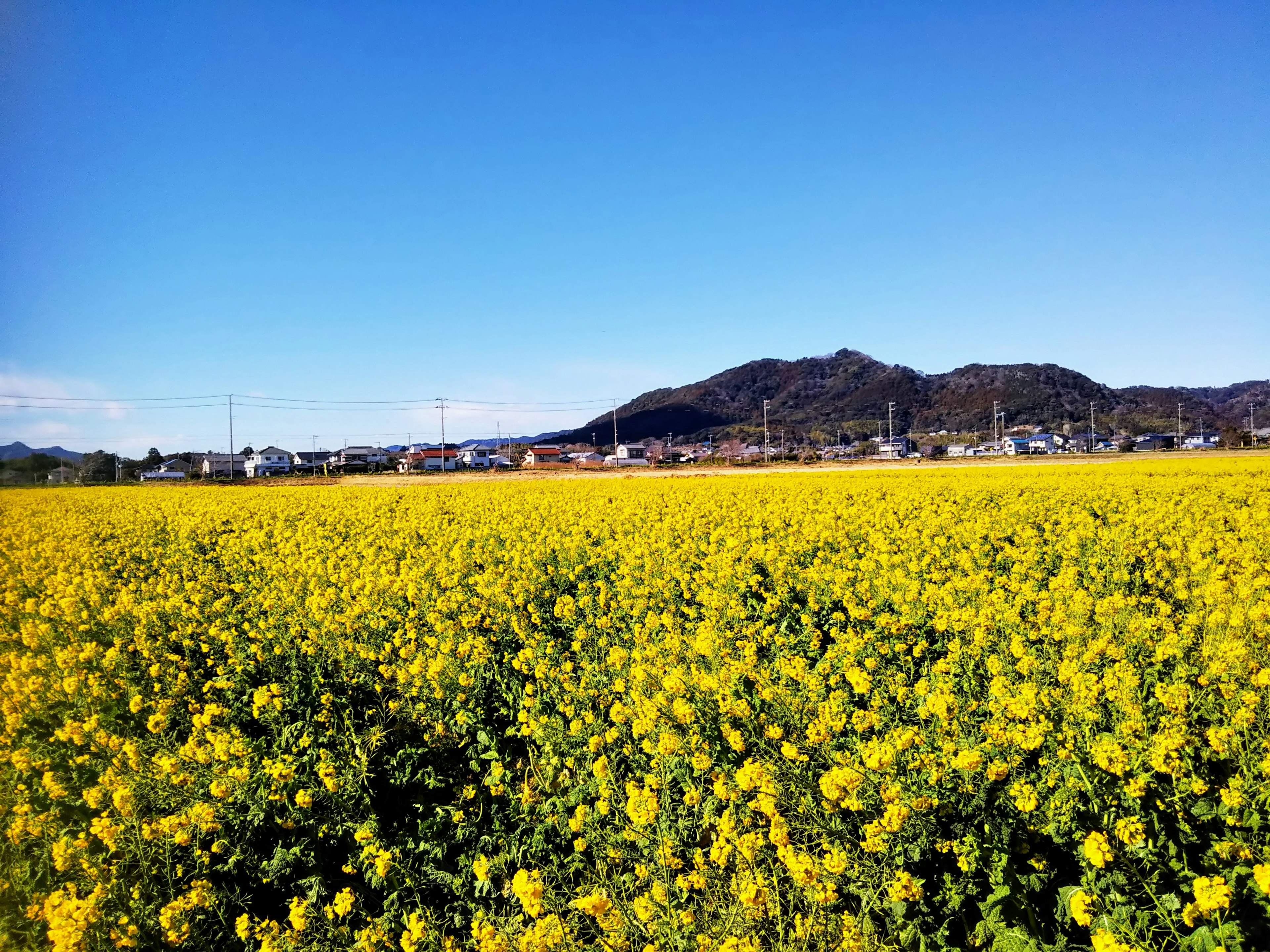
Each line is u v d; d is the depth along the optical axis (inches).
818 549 541.0
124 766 243.8
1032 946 163.8
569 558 532.1
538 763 257.0
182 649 396.5
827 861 167.9
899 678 266.5
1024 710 203.6
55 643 380.5
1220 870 169.0
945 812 186.5
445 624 367.9
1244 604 311.3
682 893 172.4
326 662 335.9
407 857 215.8
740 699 259.0
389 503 1091.3
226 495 1493.6
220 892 200.7
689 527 634.8
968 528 564.1
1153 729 217.3
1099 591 384.5
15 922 192.2
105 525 897.5
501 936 163.5
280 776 226.2
